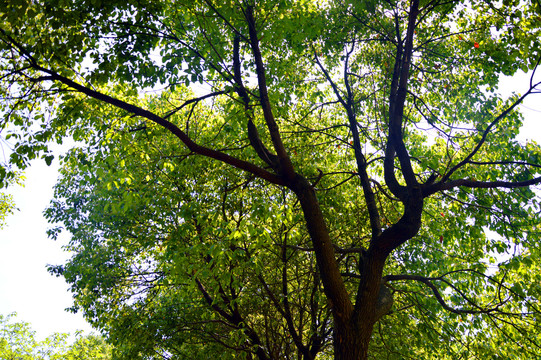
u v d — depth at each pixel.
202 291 9.27
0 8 4.60
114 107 6.93
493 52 7.93
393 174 7.37
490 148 8.90
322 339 9.23
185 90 10.35
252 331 8.91
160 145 9.26
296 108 10.73
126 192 7.14
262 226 5.89
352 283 9.88
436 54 8.96
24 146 5.77
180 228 6.90
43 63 5.72
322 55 9.77
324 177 9.89
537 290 7.43
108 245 11.34
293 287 10.23
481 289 9.12
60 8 4.87
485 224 8.47
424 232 9.98
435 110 9.95
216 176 9.45
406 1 8.55
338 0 8.88
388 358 8.55
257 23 6.75
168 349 10.13
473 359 8.36
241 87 6.43
